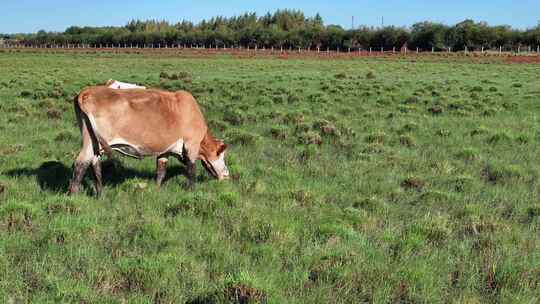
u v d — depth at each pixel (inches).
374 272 233.9
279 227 280.5
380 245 269.3
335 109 764.6
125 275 224.5
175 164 429.1
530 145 522.6
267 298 206.2
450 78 1353.3
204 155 381.4
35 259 236.4
